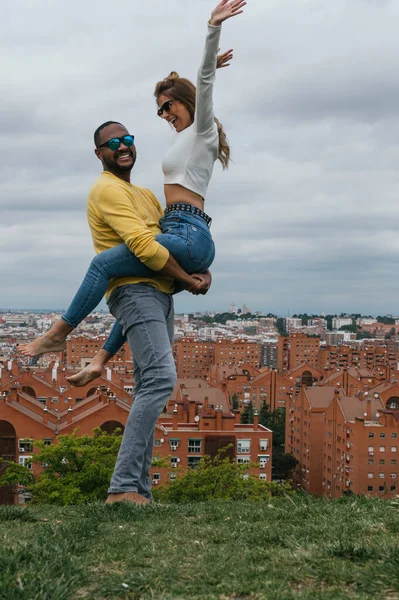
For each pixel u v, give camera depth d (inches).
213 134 304.0
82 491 1416.1
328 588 197.8
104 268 293.1
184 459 2472.9
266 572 207.8
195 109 300.8
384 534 260.4
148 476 329.7
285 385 5206.7
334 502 369.1
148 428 305.3
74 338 7224.4
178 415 2662.4
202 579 202.2
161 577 202.8
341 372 4830.2
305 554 223.3
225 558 224.2
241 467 1576.0
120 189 298.7
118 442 1483.8
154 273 300.8
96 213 303.1
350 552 224.4
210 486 1515.7
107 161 309.6
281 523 291.3
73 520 287.6
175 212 300.4
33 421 2261.3
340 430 3253.0
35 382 3127.5
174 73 314.7
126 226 287.9
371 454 3036.4
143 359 301.0
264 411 4808.1
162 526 273.7
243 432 2522.1
